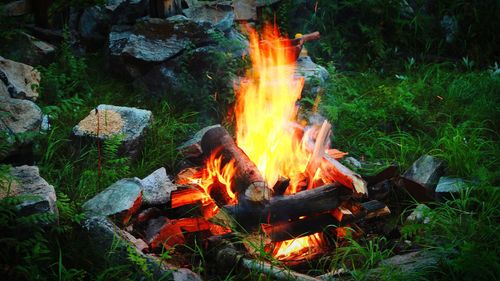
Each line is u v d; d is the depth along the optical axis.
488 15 6.29
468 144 4.92
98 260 4.09
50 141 4.83
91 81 5.58
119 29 5.71
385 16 6.24
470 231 4.29
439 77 5.91
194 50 5.34
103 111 4.90
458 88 5.66
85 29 5.91
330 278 4.09
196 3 5.82
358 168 4.88
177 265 4.23
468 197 4.51
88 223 4.17
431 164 4.71
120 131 4.81
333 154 4.75
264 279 4.09
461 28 6.36
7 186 4.20
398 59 6.20
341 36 6.27
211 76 5.29
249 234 4.25
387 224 4.52
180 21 5.40
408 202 4.69
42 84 5.25
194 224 4.36
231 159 4.38
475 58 6.24
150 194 4.48
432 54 6.30
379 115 5.28
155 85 5.40
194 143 4.87
